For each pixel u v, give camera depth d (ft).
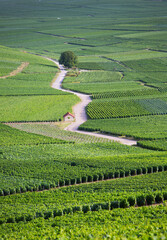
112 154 509.35
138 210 296.92
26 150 524.11
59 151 521.65
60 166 447.42
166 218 270.67
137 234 236.02
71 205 315.17
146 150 529.04
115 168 434.30
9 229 279.08
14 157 491.31
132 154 494.59
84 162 456.04
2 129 643.04
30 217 299.38
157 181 379.35
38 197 354.74
